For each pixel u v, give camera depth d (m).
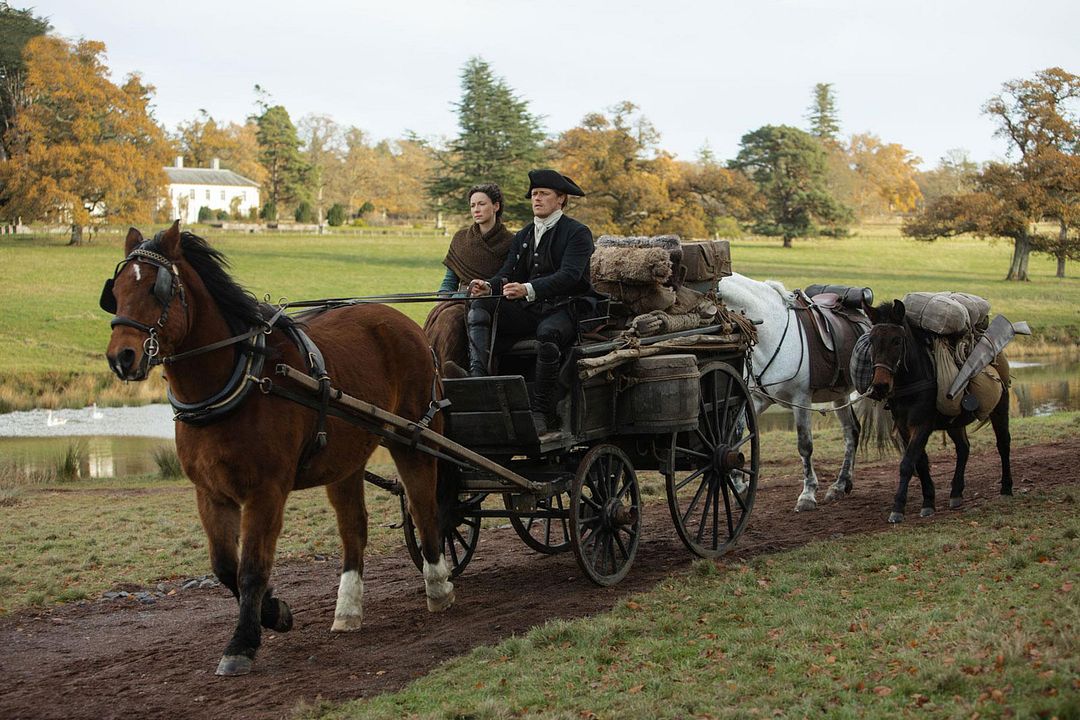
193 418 5.60
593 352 7.28
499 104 78.81
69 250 67.06
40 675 6.17
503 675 5.43
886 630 5.46
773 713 4.53
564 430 7.12
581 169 69.81
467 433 7.09
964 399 9.43
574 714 4.76
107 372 36.34
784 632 5.70
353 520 6.87
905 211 138.62
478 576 8.27
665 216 70.25
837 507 10.55
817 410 11.30
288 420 5.82
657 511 10.92
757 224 95.62
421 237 86.75
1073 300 55.84
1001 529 7.95
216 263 5.84
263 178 121.56
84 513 12.77
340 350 6.40
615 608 6.63
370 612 7.28
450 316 7.74
